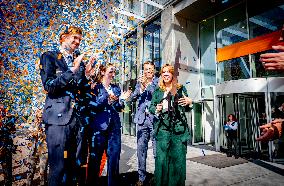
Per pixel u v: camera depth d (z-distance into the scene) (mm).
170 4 11844
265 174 5496
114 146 3312
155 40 13539
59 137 1962
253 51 8547
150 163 6391
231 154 7973
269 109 7664
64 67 2123
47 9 5223
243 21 10109
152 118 3932
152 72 4324
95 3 5895
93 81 3027
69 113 2045
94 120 3090
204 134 11992
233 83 8625
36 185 3600
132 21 14648
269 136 1044
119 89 3879
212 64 11672
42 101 3547
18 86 3887
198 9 11094
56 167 1952
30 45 4562
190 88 11789
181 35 11914
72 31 2252
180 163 3055
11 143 3426
